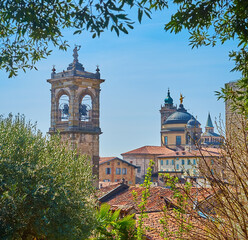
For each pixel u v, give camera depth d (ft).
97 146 241.14
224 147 26.78
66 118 241.96
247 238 24.11
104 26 25.93
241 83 29.99
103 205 66.95
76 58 246.06
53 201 57.47
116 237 59.88
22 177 57.16
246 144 25.82
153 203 93.66
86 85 240.12
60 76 240.53
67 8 32.37
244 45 30.66
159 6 29.78
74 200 62.23
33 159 61.62
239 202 24.58
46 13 32.09
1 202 53.16
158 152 451.53
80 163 69.97
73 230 59.52
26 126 67.62
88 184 69.62
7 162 57.52
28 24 31.37
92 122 241.14
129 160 450.71
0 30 37.14
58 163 64.64
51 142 68.28
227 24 32.45
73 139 232.53
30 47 39.32
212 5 28.32
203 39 37.06
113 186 130.62
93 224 62.90
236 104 29.22
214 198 27.58
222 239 25.72
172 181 33.53
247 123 28.48
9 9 30.66
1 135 60.90
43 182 58.39
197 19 28.81
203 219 29.50
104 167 371.56
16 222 55.26
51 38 35.27
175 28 29.09
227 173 26.58
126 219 60.44
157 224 70.18
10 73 39.73
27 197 56.03
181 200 32.91
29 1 30.76
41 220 56.29
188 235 29.48
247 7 27.37
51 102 243.81
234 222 26.12
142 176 443.73
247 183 26.37
